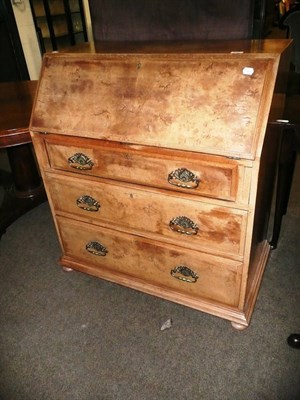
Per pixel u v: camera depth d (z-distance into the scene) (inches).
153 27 58.5
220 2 51.7
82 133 45.6
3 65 132.7
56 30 152.2
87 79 45.5
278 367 46.8
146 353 50.2
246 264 45.2
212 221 43.9
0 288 63.6
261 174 41.4
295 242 70.2
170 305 58.1
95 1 60.7
